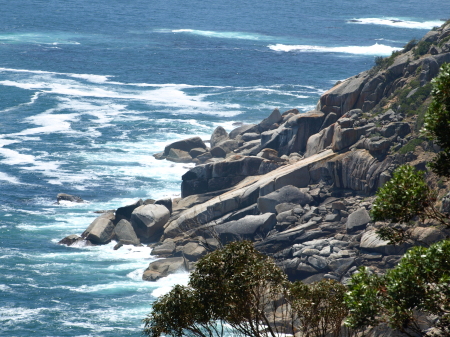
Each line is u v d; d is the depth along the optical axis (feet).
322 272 237.04
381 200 98.27
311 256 241.55
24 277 260.01
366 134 295.89
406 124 287.89
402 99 316.19
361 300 93.04
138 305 239.91
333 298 112.88
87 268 270.05
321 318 114.52
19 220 317.42
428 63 319.47
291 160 333.62
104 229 297.12
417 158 269.44
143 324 225.76
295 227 264.52
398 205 96.43
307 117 350.43
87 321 227.61
